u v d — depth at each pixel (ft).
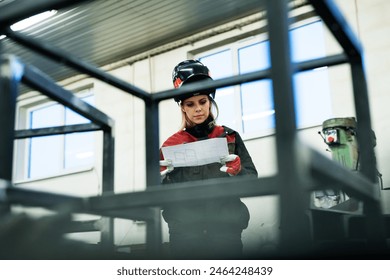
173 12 17.28
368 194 2.62
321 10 2.57
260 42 17.38
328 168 1.92
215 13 17.33
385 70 13.78
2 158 2.09
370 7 14.38
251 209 14.65
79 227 3.14
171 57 19.13
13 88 2.20
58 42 19.31
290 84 1.65
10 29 2.44
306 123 14.96
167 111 18.04
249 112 16.85
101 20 17.71
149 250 3.22
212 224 4.78
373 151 3.14
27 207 2.01
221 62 18.37
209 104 5.57
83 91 21.86
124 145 19.33
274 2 1.72
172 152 4.94
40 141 23.03
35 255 1.92
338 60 3.48
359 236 3.75
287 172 1.58
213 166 5.23
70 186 20.61
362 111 3.23
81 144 21.24
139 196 1.98
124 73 20.17
